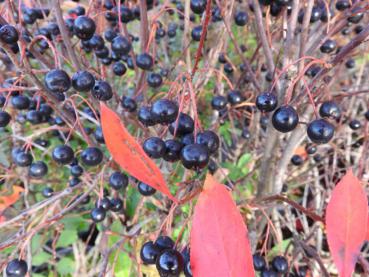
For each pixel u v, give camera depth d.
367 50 0.17
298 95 0.11
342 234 0.08
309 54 0.14
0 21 0.11
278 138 0.14
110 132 0.07
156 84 0.15
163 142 0.09
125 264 0.16
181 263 0.09
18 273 0.11
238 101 0.16
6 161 0.19
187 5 0.16
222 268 0.07
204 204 0.07
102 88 0.12
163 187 0.07
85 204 0.17
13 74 0.15
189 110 0.14
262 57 0.20
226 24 0.15
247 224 0.18
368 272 0.12
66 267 0.18
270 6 0.15
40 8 0.16
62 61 0.17
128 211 0.17
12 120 0.17
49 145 0.20
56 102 0.12
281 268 0.12
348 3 0.14
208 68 0.14
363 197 0.08
